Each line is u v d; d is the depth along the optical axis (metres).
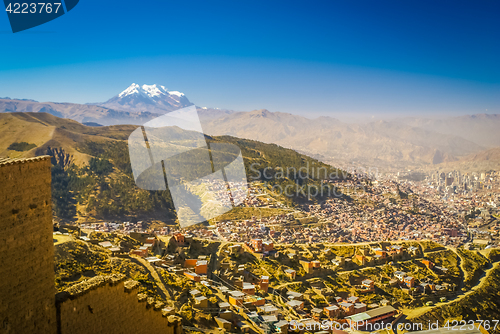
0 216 12.19
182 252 61.56
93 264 36.03
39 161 13.71
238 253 72.00
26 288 13.09
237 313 44.62
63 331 14.30
